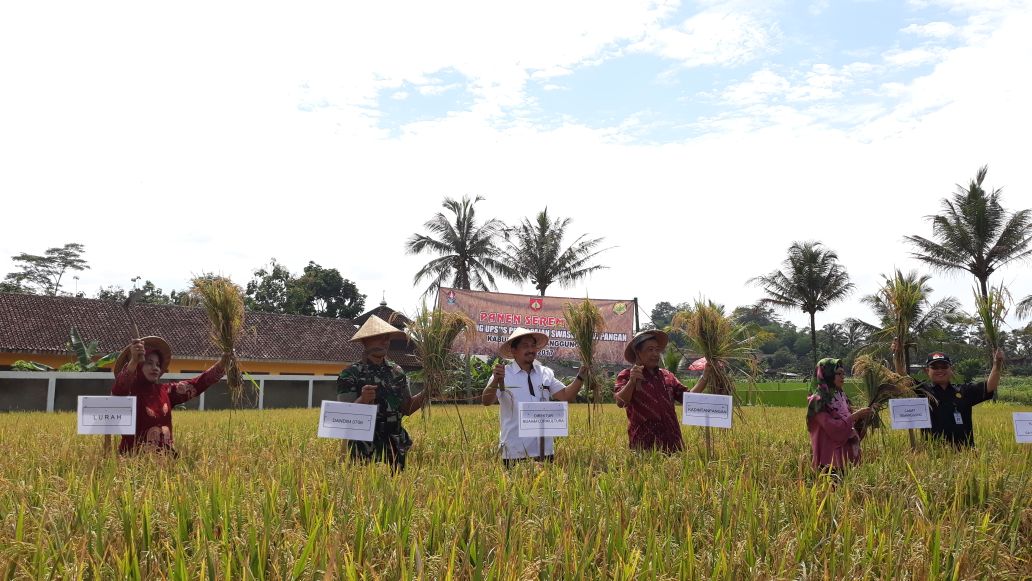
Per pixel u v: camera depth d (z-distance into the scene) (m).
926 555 3.96
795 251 52.41
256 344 41.81
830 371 7.67
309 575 3.61
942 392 9.36
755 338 9.58
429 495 4.97
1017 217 41.62
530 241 48.81
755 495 5.12
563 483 5.57
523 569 3.58
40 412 24.75
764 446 9.09
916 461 7.14
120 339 37.75
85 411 7.64
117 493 5.04
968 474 5.94
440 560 3.73
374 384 7.73
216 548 3.80
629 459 7.36
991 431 12.08
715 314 9.07
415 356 8.48
